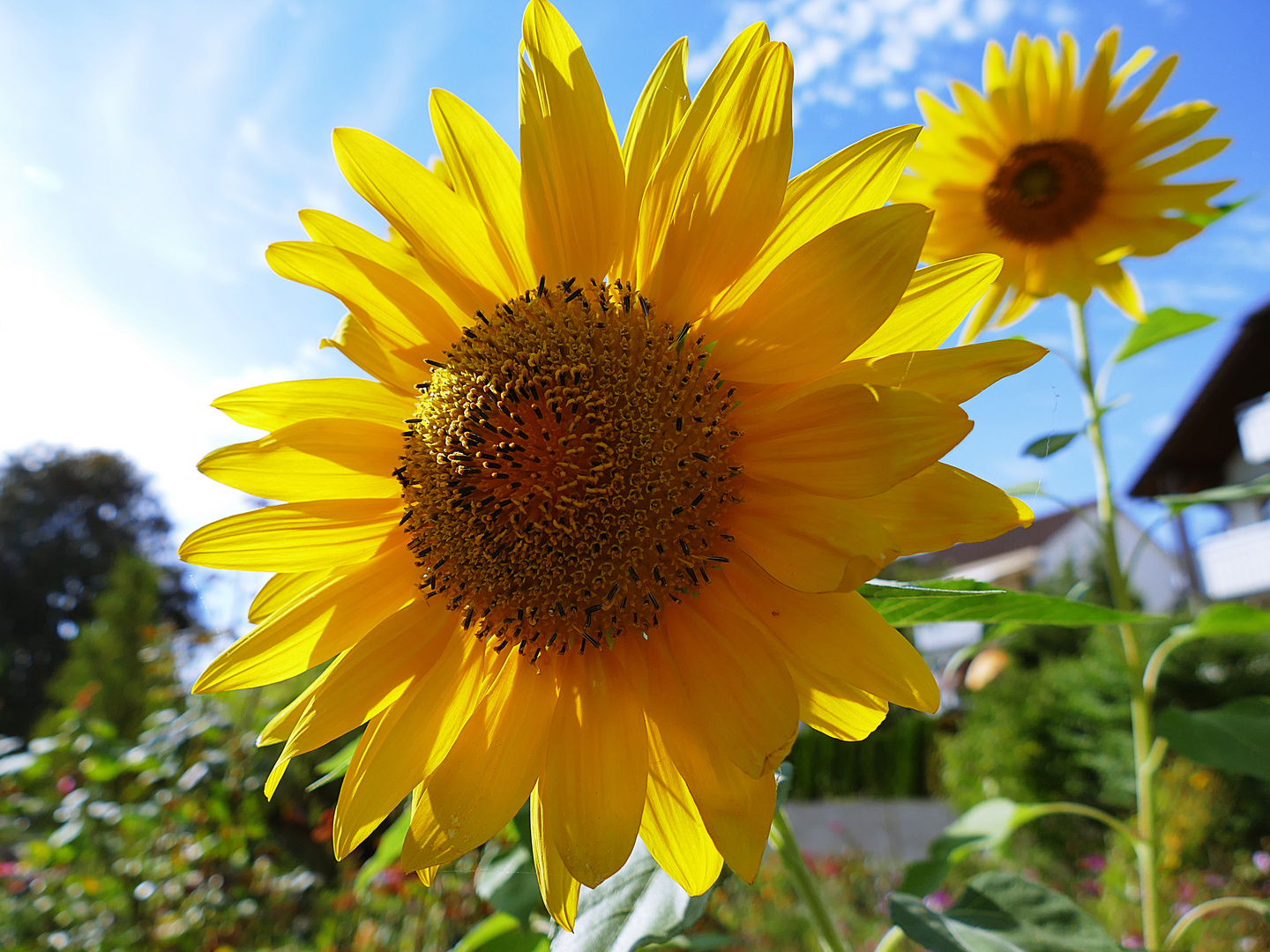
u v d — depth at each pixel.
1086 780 1.69
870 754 2.45
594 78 0.25
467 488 0.26
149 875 0.84
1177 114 0.45
